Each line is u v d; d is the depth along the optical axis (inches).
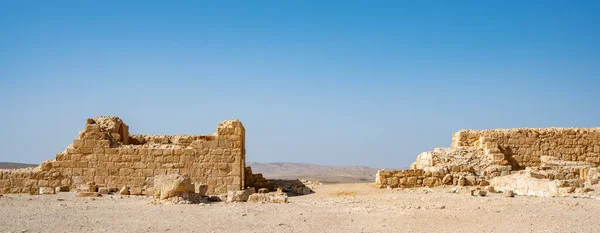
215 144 1509.6
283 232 781.3
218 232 784.3
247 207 1030.4
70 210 993.5
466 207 985.5
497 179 1517.0
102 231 788.6
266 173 7258.9
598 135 1785.2
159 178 1131.9
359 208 997.8
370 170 7819.9
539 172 1457.9
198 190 1269.7
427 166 1694.1
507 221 837.8
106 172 1503.4
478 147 1754.4
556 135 1788.9
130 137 1720.0
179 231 793.6
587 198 1122.7
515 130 1795.0
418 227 810.8
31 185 1494.8
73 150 1513.3
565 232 745.6
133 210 993.5
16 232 771.4
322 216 908.6
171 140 1718.8
